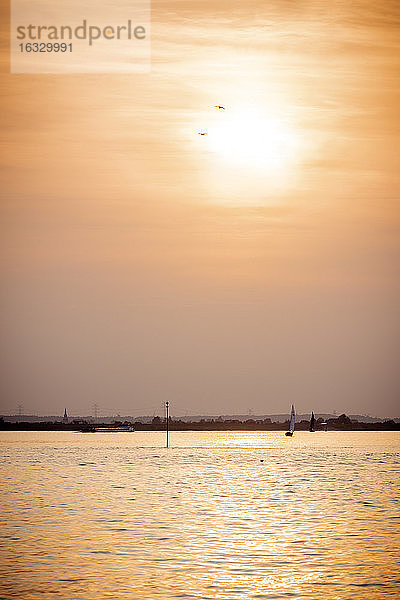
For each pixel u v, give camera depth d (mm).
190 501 153000
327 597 73625
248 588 76812
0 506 144625
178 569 85125
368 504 146875
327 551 95188
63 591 75875
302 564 87625
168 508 140750
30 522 122125
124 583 78875
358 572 83688
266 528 114562
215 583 78750
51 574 83062
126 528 114875
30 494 168750
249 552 94625
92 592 75438
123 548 97688
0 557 92312
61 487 186125
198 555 92875
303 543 100875
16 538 106062
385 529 113438
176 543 101188
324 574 82750
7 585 78312
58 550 96625
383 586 77688
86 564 88000
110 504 147750
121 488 183125
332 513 132875
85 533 110312
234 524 119062
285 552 94500
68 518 126812
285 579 80438
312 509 138875
